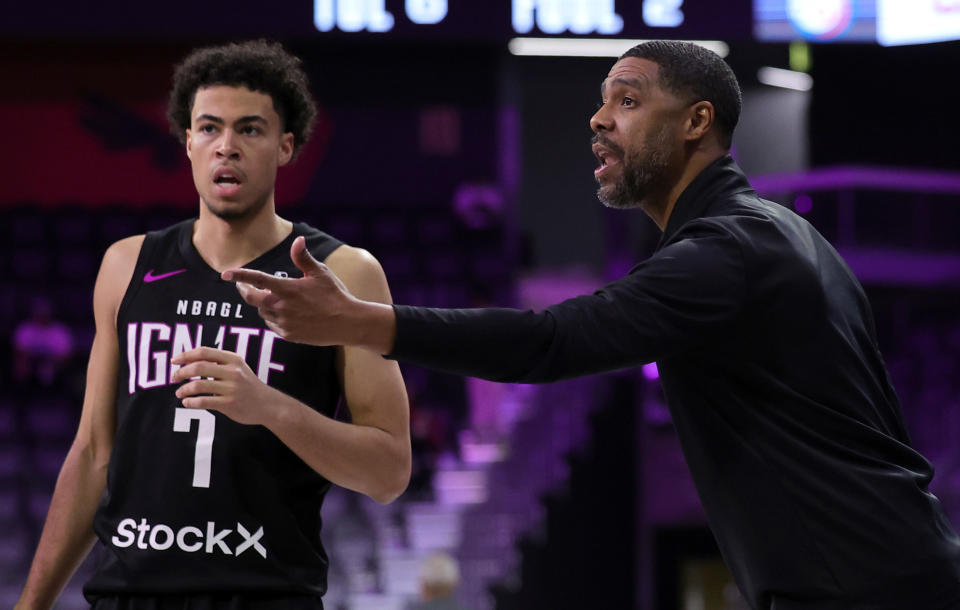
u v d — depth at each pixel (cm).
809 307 439
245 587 459
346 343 379
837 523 429
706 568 2128
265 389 434
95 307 507
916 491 435
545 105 3008
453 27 1850
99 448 502
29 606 499
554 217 3027
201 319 481
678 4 1844
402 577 1864
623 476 2150
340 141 2770
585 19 1845
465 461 2216
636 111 474
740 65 2444
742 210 452
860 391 448
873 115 2536
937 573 425
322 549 491
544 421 2259
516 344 390
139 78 2544
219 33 1886
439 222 2798
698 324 416
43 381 2408
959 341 2561
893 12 1847
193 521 462
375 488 480
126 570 464
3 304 2634
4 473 2183
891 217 2566
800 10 1853
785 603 443
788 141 2602
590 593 2081
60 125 2561
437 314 386
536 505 2098
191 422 469
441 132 2798
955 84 2447
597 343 400
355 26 1864
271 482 468
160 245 501
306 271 365
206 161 477
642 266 423
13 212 2614
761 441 439
